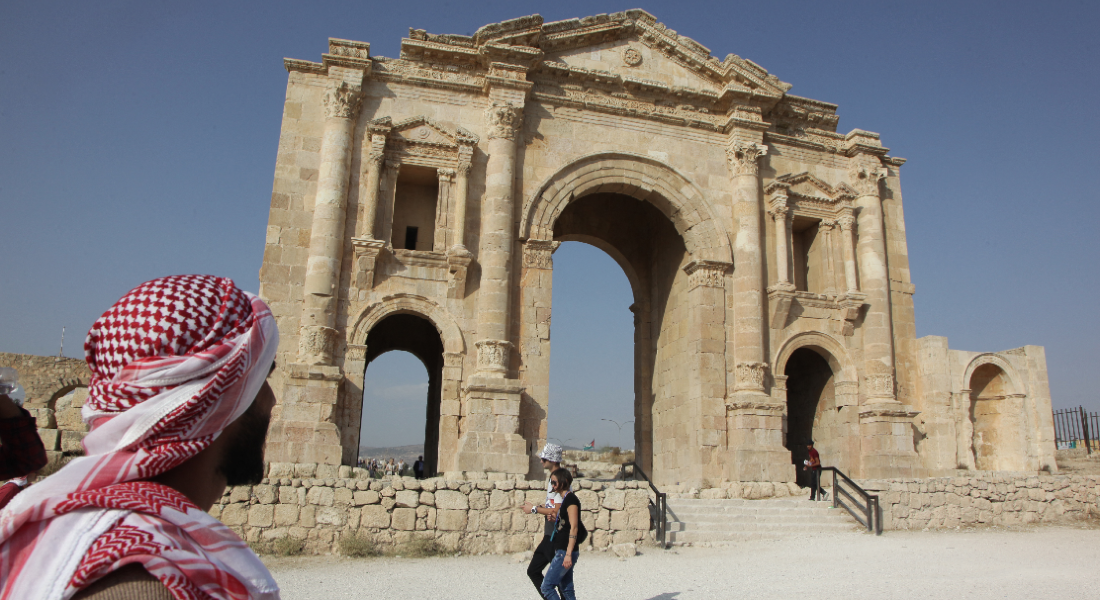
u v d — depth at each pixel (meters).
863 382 32.31
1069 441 39.34
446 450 27.17
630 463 28.59
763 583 15.12
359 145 29.23
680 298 33.34
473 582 15.42
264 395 2.48
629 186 31.88
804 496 28.05
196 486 2.20
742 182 32.16
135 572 1.75
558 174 30.72
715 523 23.55
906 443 30.97
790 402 37.09
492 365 27.36
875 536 22.78
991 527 24.70
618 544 19.86
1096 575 15.68
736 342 30.89
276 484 19.44
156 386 2.03
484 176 29.94
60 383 35.59
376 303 27.88
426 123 29.81
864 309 32.91
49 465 21.06
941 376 32.19
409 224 30.94
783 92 33.19
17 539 1.83
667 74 33.06
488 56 30.23
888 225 34.88
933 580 15.17
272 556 18.73
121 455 1.99
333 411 25.95
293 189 28.45
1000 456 33.81
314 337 26.50
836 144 34.81
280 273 27.56
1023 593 13.70
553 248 29.88
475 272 29.09
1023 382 33.50
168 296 2.17
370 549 19.22
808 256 35.44
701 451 29.39
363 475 25.22
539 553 10.60
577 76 31.52
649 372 36.62
